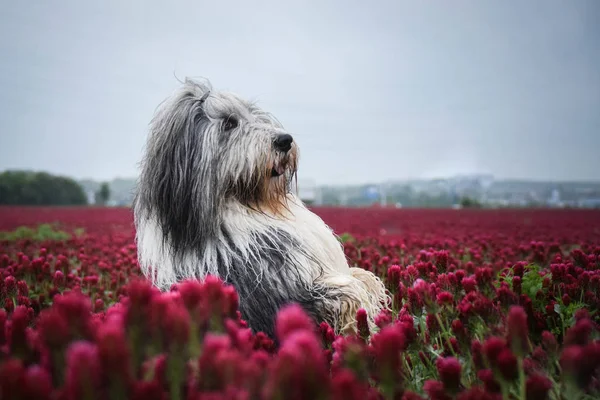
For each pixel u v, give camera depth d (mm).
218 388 1444
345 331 3293
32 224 18141
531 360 2199
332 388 1322
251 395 1410
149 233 4066
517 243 8617
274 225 3959
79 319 1646
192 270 3656
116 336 1421
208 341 1512
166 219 3951
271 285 3406
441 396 1975
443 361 2090
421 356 2496
